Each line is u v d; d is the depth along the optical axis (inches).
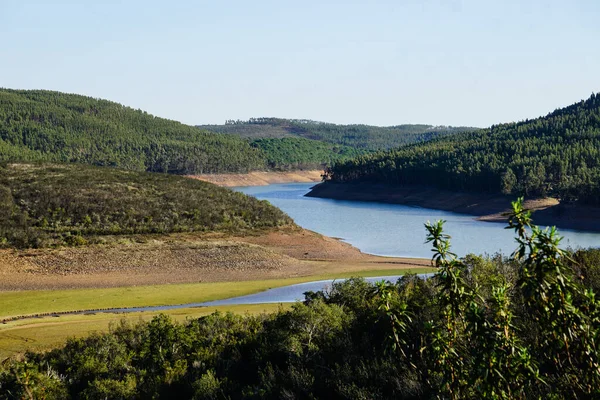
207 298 1788.9
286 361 757.3
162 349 902.4
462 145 7568.9
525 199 4702.3
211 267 2319.1
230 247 2501.2
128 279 2123.5
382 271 2299.5
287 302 1697.8
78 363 861.8
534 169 5078.7
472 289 355.6
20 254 2225.6
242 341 895.7
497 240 3174.2
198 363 834.2
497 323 338.6
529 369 316.2
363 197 6402.6
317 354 742.5
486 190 5319.9
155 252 2381.9
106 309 1626.5
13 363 880.9
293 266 2410.2
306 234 3004.4
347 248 2861.7
